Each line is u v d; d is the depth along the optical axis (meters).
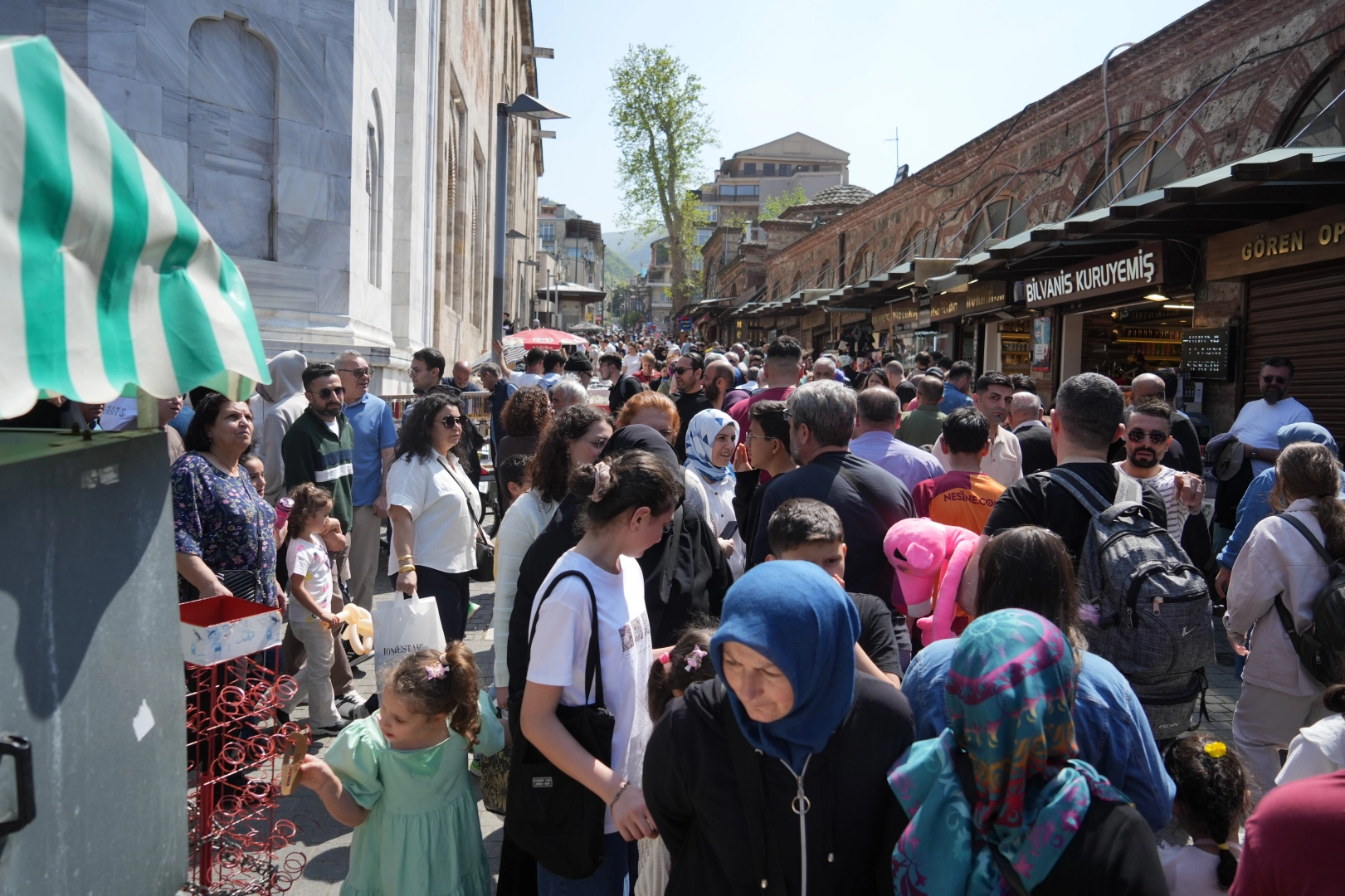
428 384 8.51
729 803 1.95
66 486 1.75
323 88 9.21
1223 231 9.62
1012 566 2.38
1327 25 9.48
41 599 1.66
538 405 5.69
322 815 4.16
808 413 3.86
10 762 1.53
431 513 5.13
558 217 105.75
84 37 7.60
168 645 2.17
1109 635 3.01
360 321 9.95
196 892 2.80
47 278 1.47
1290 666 3.74
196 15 8.29
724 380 7.73
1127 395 12.22
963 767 1.84
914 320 18.62
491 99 27.19
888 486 3.71
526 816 2.66
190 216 1.90
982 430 4.06
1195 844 2.58
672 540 3.33
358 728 3.07
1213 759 2.54
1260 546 3.77
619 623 2.71
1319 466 3.75
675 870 2.11
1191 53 11.79
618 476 2.70
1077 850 1.70
